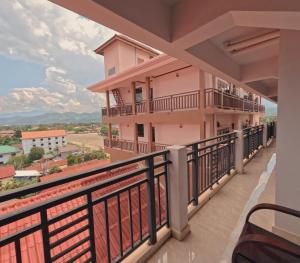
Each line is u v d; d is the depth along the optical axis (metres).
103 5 1.32
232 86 9.78
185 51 2.21
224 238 1.99
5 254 2.48
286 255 1.19
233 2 1.45
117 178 1.51
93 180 4.49
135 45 11.69
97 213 3.13
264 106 17.84
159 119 8.24
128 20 1.49
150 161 1.79
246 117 11.94
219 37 2.52
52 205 1.11
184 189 2.02
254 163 4.80
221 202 2.74
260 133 6.82
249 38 2.46
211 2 1.58
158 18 1.75
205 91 7.00
